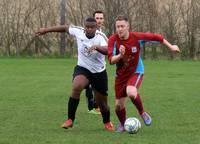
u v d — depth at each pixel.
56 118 22.97
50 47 68.00
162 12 66.38
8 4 68.50
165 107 26.78
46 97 31.33
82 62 19.61
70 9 68.00
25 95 32.25
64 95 32.44
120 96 19.28
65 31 20.14
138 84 18.78
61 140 17.45
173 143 17.02
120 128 19.48
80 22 67.62
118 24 18.27
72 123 19.55
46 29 20.19
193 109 25.95
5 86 37.56
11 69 52.16
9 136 18.23
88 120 22.53
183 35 66.38
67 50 67.94
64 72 49.38
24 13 68.50
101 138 17.86
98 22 22.41
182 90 35.41
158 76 46.00
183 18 66.19
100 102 19.91
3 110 25.52
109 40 18.69
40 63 59.62
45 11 68.00
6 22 68.00
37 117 23.22
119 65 18.84
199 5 66.00
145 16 66.31
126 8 66.12
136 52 18.62
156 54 66.69
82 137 18.06
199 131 19.44
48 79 43.00
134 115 23.95
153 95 32.47
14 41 68.00
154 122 21.69
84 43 19.48
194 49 66.44
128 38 18.48
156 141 17.31
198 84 39.56
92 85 19.84
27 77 44.59
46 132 19.12
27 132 19.12
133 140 17.45
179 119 22.55
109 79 43.03
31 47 68.00
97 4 66.75
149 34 18.61
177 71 51.00
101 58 19.52
